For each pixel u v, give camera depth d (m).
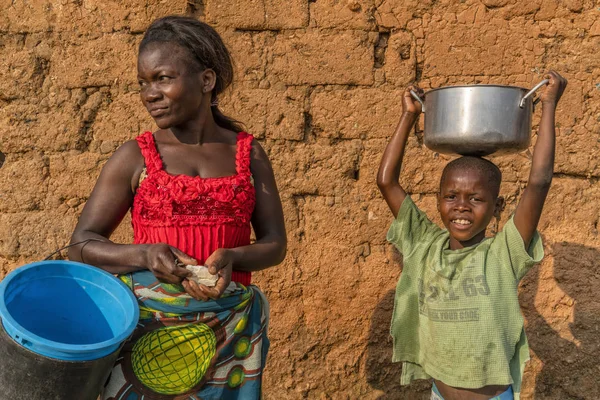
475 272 2.72
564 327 3.71
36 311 2.36
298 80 3.69
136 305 2.24
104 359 2.13
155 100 2.36
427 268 2.83
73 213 3.71
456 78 3.69
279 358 3.75
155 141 2.49
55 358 2.05
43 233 3.70
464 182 2.66
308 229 3.73
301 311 3.75
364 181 3.72
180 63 2.35
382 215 3.72
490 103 2.58
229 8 3.66
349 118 3.71
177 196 2.35
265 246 2.52
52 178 3.70
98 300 2.37
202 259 2.40
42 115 3.69
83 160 3.69
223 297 2.42
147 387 2.38
